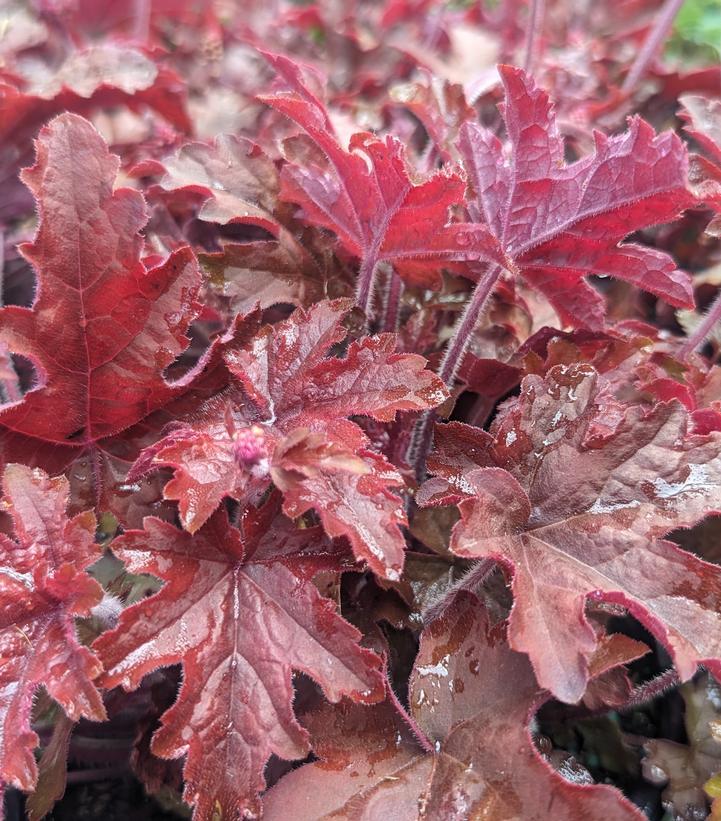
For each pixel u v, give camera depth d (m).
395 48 0.35
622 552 0.17
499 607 0.21
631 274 0.21
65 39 0.38
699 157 0.24
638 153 0.19
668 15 0.35
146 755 0.21
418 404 0.18
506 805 0.16
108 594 0.20
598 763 0.24
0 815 0.16
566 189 0.21
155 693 0.21
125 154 0.32
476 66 0.34
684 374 0.24
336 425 0.18
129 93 0.28
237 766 0.16
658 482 0.18
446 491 0.18
